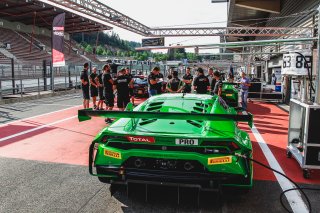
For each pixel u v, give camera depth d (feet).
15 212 10.23
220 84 28.60
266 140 21.24
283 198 11.50
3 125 25.64
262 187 12.57
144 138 10.00
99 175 10.70
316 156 13.17
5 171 14.32
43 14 100.22
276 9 63.00
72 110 34.91
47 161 15.90
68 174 13.94
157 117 9.15
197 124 11.41
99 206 10.72
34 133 22.70
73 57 120.37
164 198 11.32
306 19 42.98
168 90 29.14
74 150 18.08
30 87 51.75
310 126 13.06
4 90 42.68
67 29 125.39
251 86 45.73
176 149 9.91
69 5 48.21
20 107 37.14
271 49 67.77
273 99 44.68
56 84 62.08
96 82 31.96
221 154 9.63
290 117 16.40
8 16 102.42
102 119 28.86
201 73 29.14
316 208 10.68
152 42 57.52
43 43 119.24
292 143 16.58
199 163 9.93
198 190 9.95
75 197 11.44
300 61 18.48
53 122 27.20
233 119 8.70
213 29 55.16
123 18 58.29
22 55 98.12
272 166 15.43
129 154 10.08
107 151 10.48
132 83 28.84
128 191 10.51
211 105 13.30
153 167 10.22
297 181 13.30
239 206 10.78
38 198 11.34
